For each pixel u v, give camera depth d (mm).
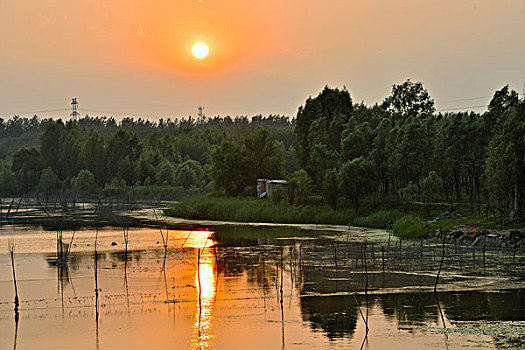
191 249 47125
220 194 100000
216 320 24375
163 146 189000
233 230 64375
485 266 36250
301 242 51562
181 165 153000
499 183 50406
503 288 29578
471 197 64062
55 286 31781
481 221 53062
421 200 70625
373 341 21078
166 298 28578
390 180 81750
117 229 65625
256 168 101125
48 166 156375
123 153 156500
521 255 40594
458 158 66312
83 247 48906
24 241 53469
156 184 151875
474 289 29422
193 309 26281
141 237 56812
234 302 27484
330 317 24516
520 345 20375
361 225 68125
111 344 21391
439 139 70562
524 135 50031
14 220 77750
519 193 51250
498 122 57281
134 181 152500
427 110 100375
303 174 88062
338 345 20781
